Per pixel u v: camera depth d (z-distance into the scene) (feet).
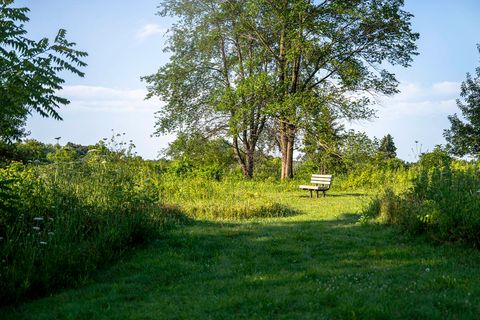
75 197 29.45
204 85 99.30
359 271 21.33
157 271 22.43
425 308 15.65
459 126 102.01
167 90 97.45
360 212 40.96
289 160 88.74
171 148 99.14
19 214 24.53
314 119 79.77
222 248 27.61
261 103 86.53
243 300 17.21
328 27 78.54
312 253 25.99
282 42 85.97
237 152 100.68
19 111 23.35
